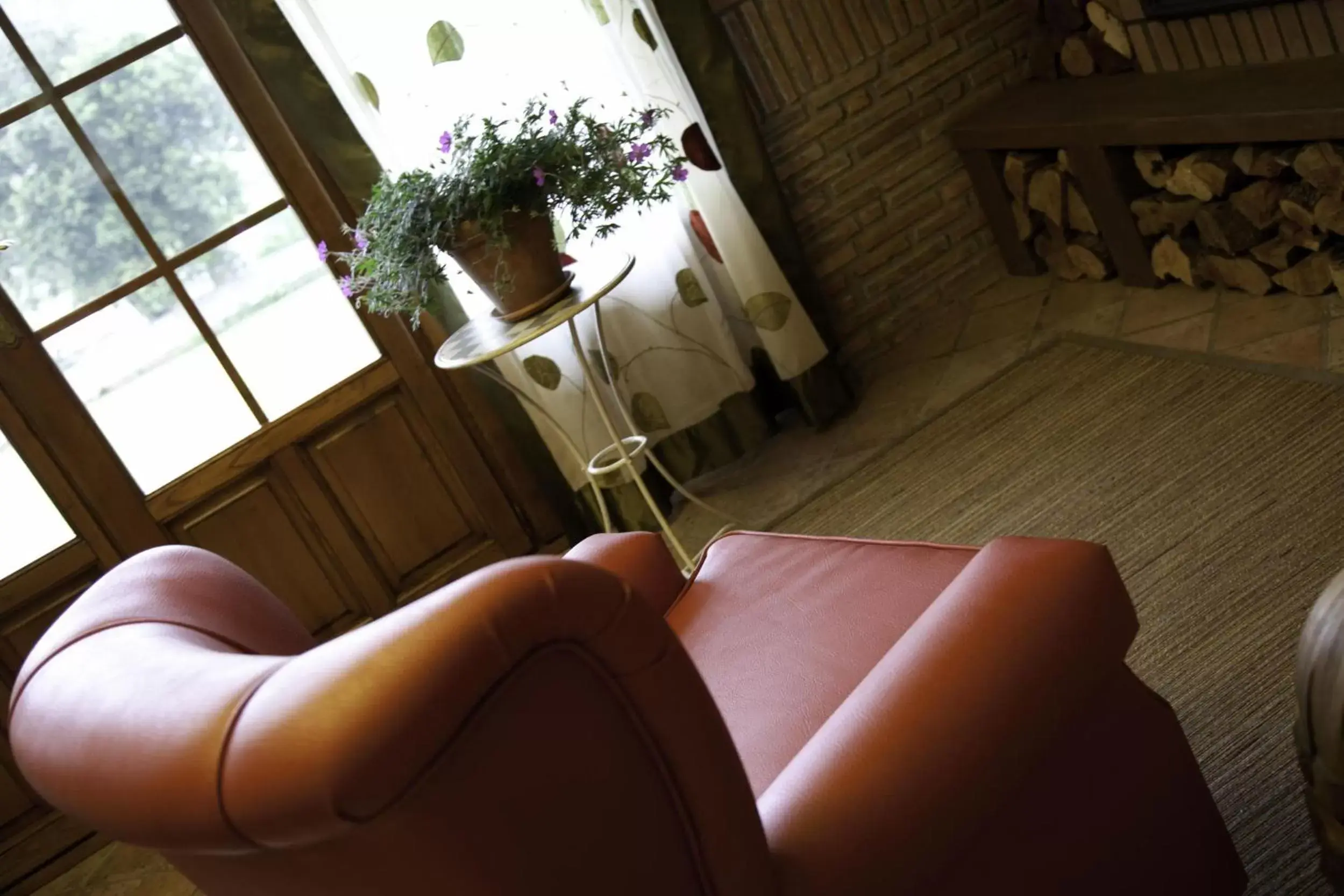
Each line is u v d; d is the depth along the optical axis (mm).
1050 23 3086
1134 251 2859
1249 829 1479
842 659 1316
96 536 2691
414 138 2684
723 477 3131
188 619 1045
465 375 2879
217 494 2771
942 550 1437
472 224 2256
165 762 734
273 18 2539
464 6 2662
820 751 1002
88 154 2562
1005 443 2592
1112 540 2113
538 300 2398
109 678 881
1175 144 2551
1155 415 2408
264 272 2727
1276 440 2143
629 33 2732
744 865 888
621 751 806
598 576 778
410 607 749
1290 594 1792
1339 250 2400
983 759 985
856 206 3223
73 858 2688
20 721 929
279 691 713
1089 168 2799
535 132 2297
